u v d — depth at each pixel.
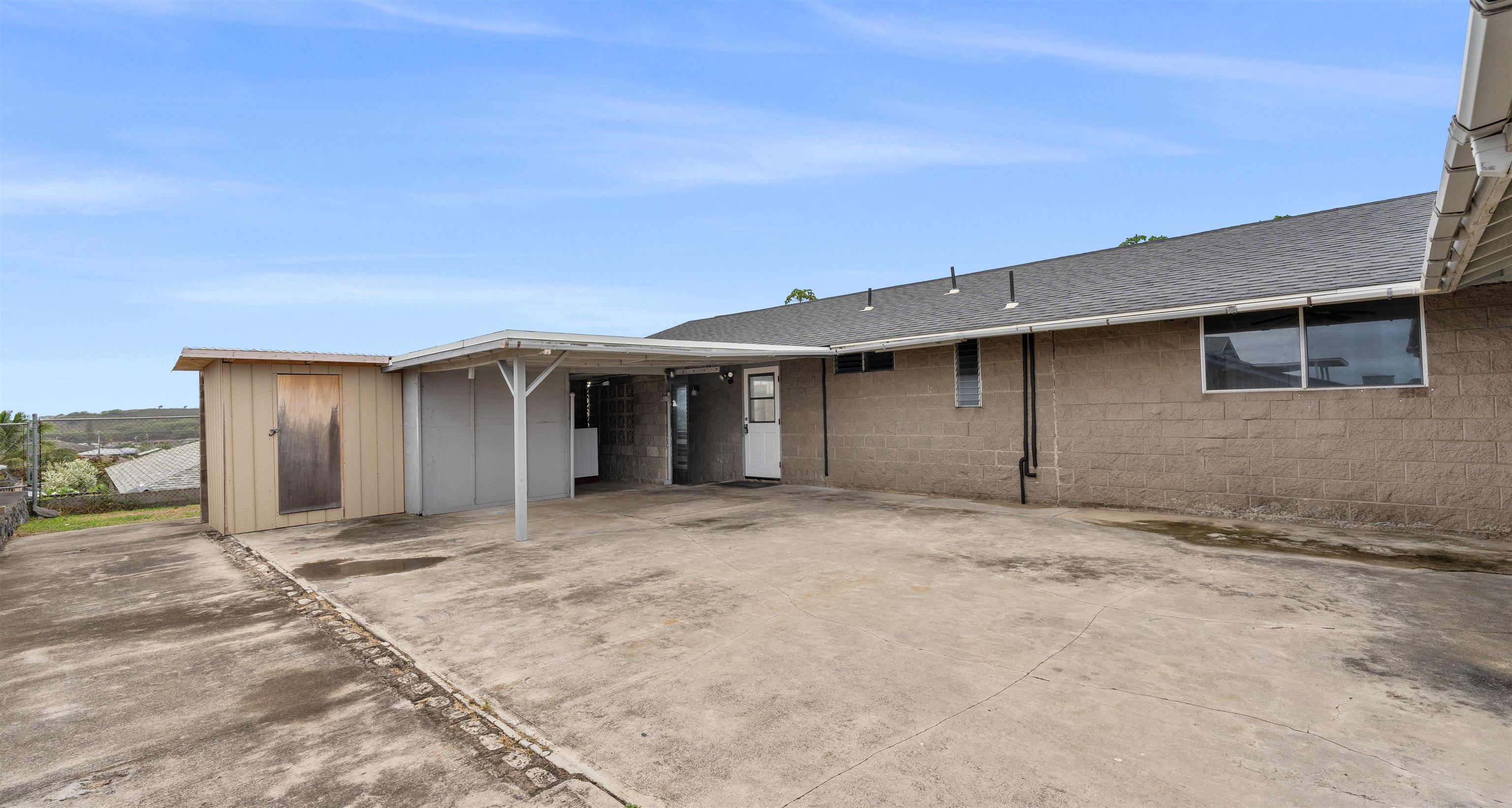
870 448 11.30
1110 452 8.78
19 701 3.52
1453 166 3.19
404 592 5.52
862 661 3.80
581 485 13.77
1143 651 3.85
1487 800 2.35
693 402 14.29
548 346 7.39
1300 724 2.95
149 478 13.45
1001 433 9.75
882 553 6.56
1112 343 8.74
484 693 3.50
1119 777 2.55
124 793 2.62
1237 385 7.84
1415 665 3.57
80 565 7.01
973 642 4.06
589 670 3.77
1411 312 6.81
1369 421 7.03
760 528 8.00
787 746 2.85
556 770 2.73
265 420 8.95
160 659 4.12
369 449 9.81
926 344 9.79
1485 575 5.24
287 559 6.93
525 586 5.62
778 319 15.18
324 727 3.18
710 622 4.55
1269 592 4.93
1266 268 8.02
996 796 2.44
